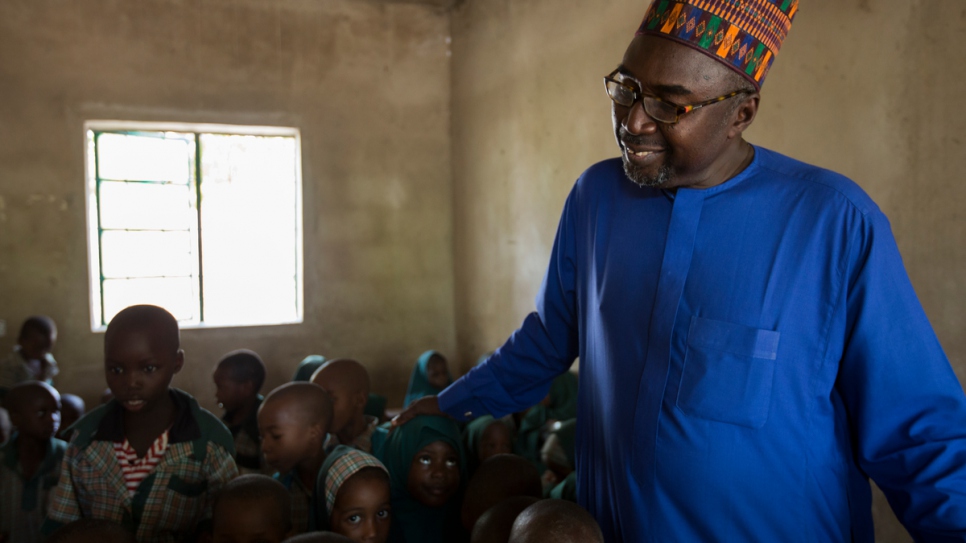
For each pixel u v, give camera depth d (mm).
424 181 5129
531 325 1327
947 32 1714
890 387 904
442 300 5219
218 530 1413
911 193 1821
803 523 940
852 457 991
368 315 5039
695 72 847
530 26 3877
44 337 3980
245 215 4906
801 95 2133
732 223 946
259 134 4867
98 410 1625
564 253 1216
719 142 894
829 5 2027
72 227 4383
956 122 1702
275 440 1800
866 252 892
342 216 4949
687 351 952
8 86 4219
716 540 943
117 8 4395
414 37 5043
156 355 1505
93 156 4527
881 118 1885
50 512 1576
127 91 4438
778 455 920
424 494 1850
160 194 4715
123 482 1567
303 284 4891
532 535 1033
